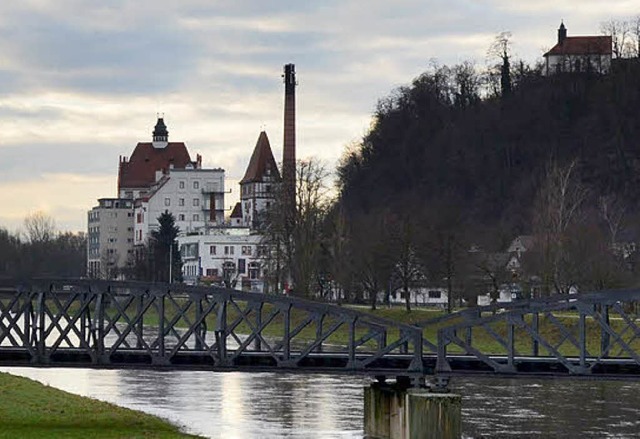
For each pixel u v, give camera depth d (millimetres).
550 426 169875
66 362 157500
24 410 160375
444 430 152000
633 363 152500
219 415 178625
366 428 160750
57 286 158875
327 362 158500
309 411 183625
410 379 160750
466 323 154625
